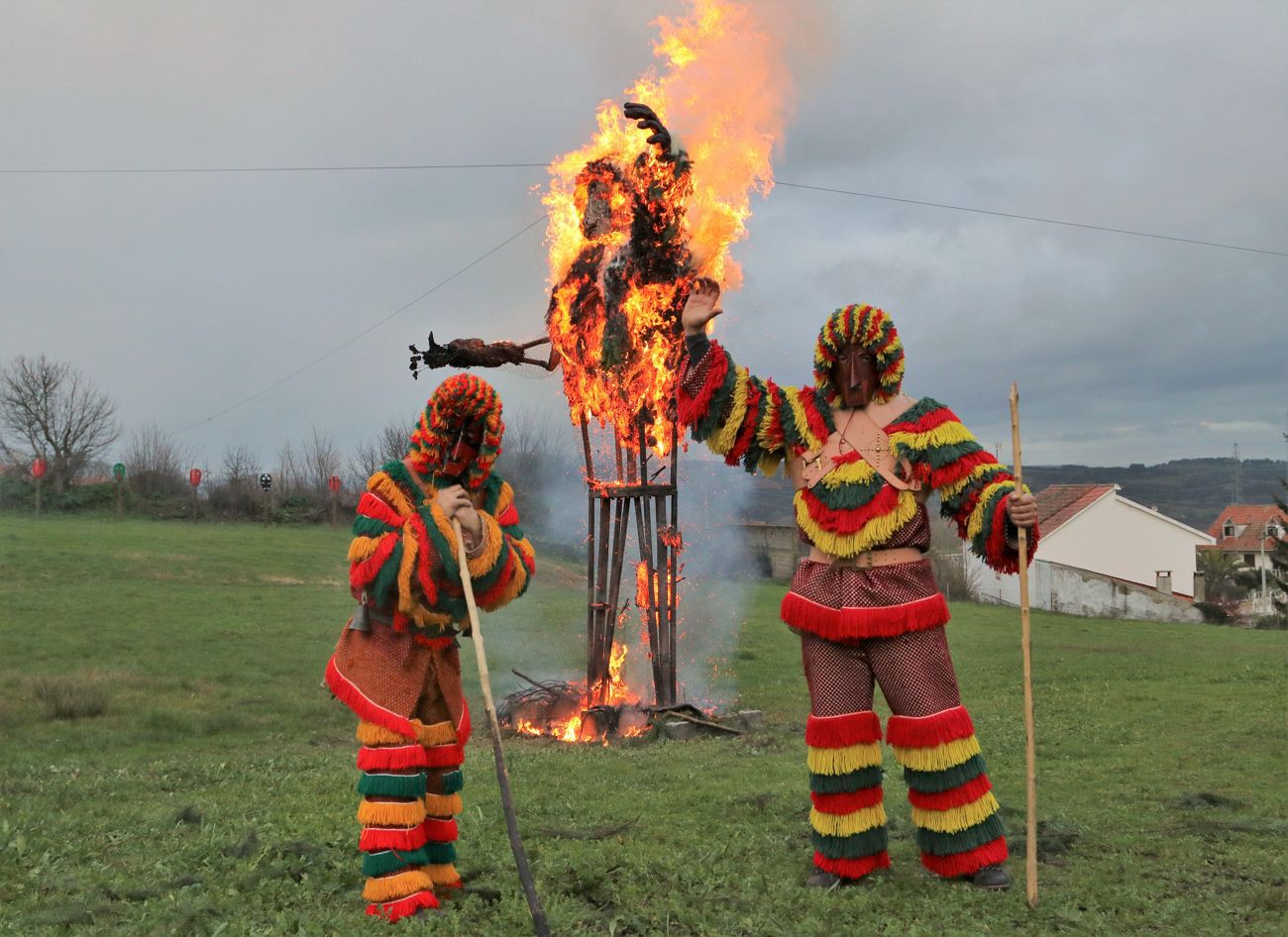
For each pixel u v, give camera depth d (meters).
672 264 10.64
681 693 14.69
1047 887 5.24
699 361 5.82
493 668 18.53
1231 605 55.25
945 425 5.47
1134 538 62.50
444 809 5.09
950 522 5.71
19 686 14.59
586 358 11.10
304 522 49.34
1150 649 20.56
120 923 4.56
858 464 5.53
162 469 53.75
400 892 4.76
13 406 51.41
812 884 5.40
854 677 5.51
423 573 4.74
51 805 7.38
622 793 7.91
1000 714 11.79
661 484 11.80
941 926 4.66
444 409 4.95
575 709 12.41
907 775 5.46
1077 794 7.63
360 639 4.95
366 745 4.89
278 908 4.87
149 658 17.50
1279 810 6.94
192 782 8.59
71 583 26.19
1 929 4.43
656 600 11.92
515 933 4.52
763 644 21.72
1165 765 8.66
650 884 5.26
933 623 5.42
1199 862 5.67
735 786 8.13
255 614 22.95
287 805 7.23
